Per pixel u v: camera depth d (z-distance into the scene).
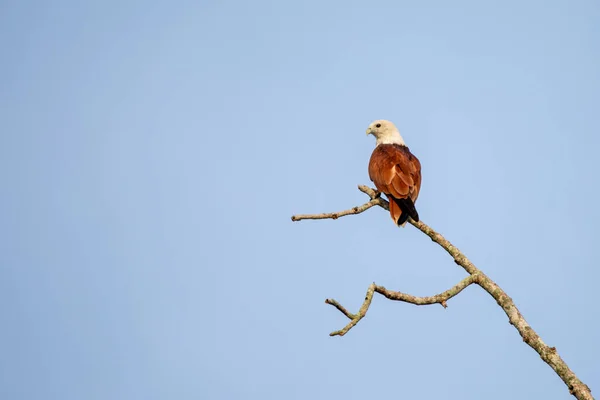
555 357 8.59
